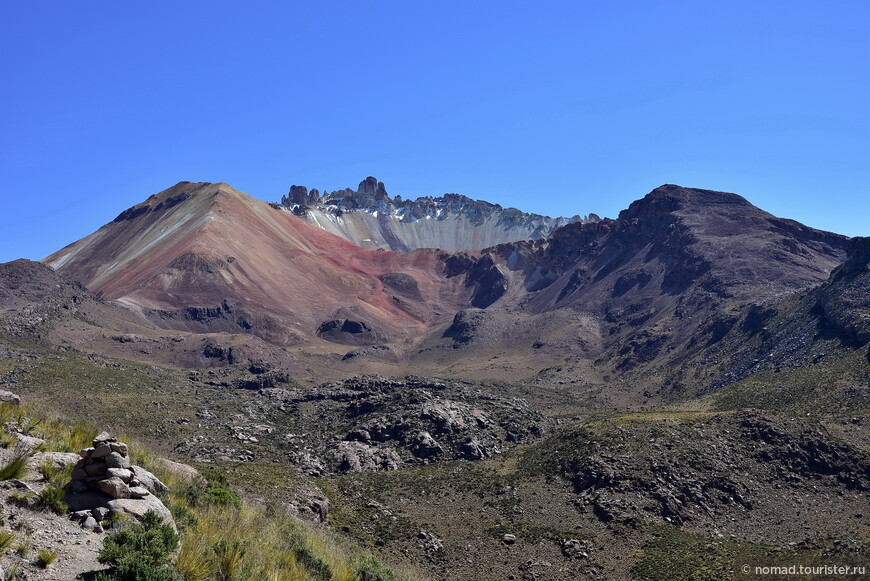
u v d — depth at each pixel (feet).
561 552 206.90
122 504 55.47
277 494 189.26
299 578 69.67
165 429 341.82
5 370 408.67
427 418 373.40
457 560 198.49
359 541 189.37
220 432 362.94
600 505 243.19
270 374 648.79
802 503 249.75
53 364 456.86
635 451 281.74
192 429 356.18
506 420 397.19
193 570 52.70
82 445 72.23
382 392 490.08
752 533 228.02
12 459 57.00
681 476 263.49
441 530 223.71
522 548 209.97
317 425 406.82
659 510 240.94
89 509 54.19
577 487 265.34
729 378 554.87
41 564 44.78
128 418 350.23
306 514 181.78
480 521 236.43
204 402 446.19
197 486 84.84
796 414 340.59
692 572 179.22
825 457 272.72
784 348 533.96
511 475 287.28
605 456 279.28
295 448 351.67
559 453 299.99
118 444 59.62
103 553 47.11
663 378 648.38
